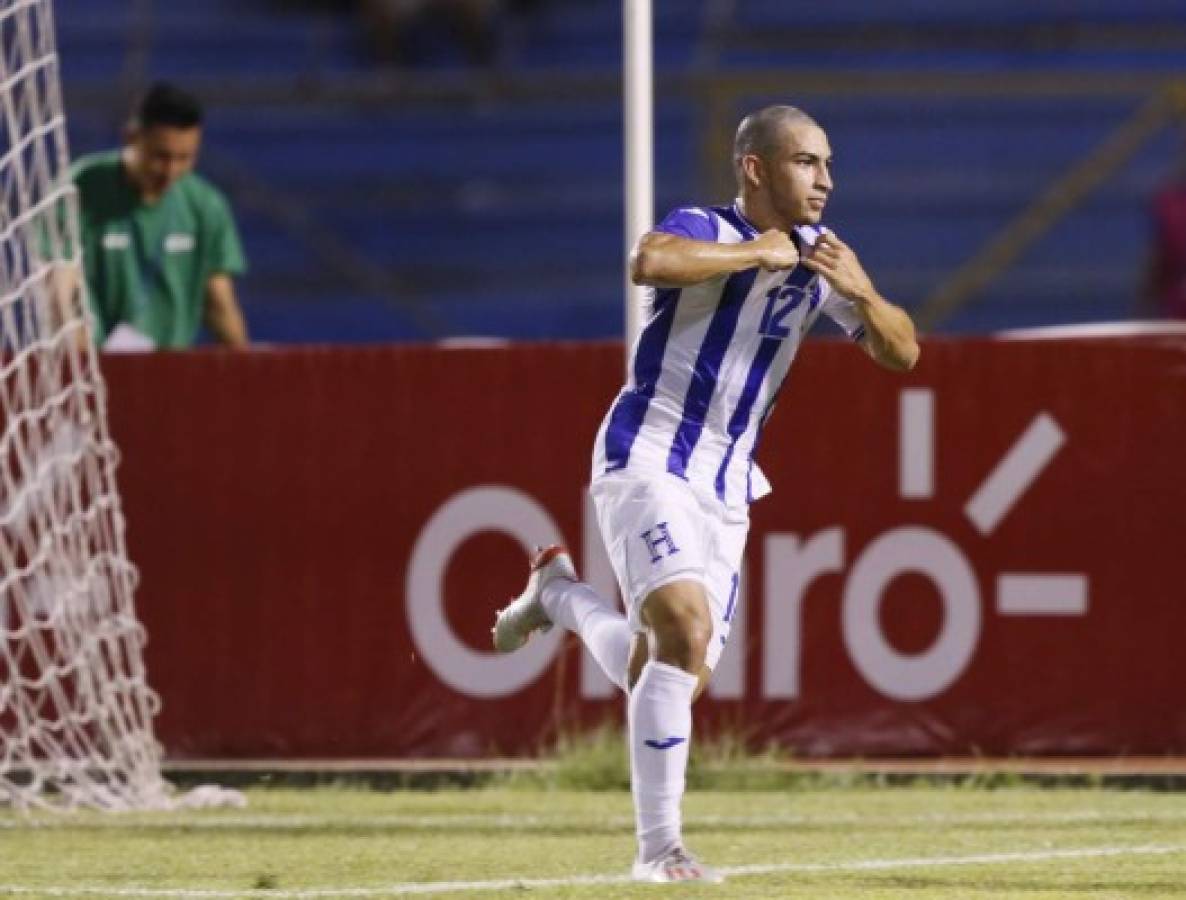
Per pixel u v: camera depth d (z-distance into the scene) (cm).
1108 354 3048
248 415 3158
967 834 2411
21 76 2772
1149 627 3048
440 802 2828
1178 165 5578
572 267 5838
